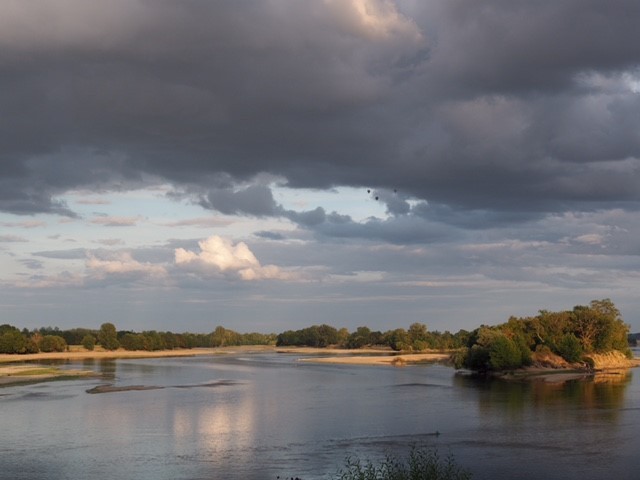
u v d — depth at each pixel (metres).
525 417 82.06
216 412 90.38
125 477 53.72
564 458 58.81
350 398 106.25
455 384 130.50
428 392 114.31
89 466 57.56
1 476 54.50
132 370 184.75
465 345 184.12
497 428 74.19
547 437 68.44
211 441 68.50
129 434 73.25
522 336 170.12
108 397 110.88
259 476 53.31
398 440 67.88
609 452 61.06
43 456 61.84
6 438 71.44
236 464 57.66
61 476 54.31
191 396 111.75
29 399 108.06
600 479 51.97
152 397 110.44
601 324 180.38
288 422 80.69
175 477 53.44
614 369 171.00
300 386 130.00
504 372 158.50
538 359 166.88
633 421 78.06
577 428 73.44
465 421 79.56
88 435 72.81
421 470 40.97
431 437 69.31
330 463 57.59
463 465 56.44
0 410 94.06
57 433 74.31
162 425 79.31
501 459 58.53
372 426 76.81
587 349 177.50
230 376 160.12
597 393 109.56
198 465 57.44
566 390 115.31
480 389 119.00
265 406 96.81
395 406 94.75
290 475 53.47
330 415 86.31
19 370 176.25
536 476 52.84
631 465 56.22
